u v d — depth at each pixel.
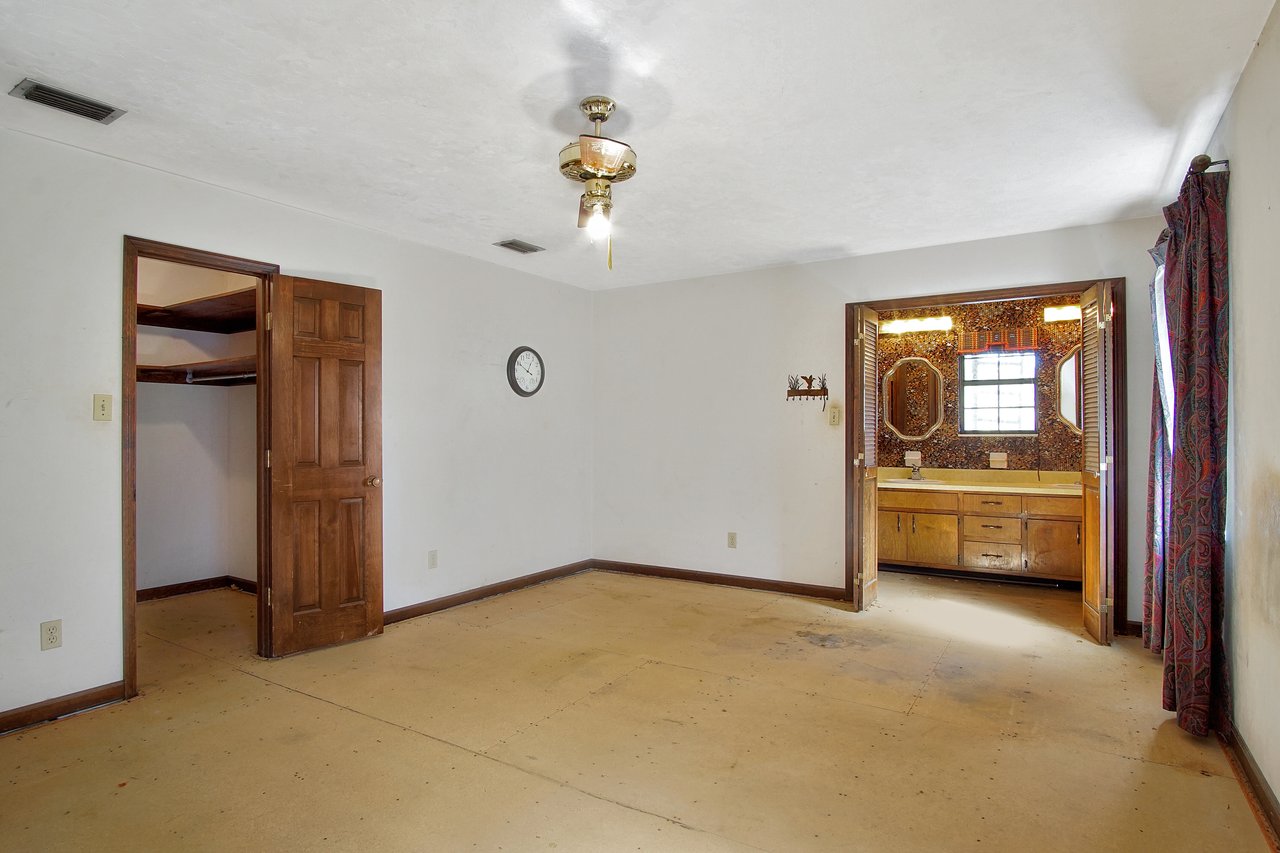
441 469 4.56
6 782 2.35
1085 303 4.08
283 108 2.57
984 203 3.66
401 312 4.30
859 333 4.51
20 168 2.77
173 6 1.93
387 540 4.23
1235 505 2.51
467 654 3.67
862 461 4.51
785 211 3.79
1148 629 3.70
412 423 4.37
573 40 2.10
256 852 1.98
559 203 3.66
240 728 2.77
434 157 3.03
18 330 2.77
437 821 2.13
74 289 2.92
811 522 4.97
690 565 5.47
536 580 5.34
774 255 4.77
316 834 2.06
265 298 3.62
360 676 3.34
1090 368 4.02
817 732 2.74
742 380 5.25
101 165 3.00
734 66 2.25
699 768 2.46
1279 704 2.03
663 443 5.60
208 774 2.41
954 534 5.44
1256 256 2.23
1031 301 5.68
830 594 4.87
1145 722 2.83
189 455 5.10
